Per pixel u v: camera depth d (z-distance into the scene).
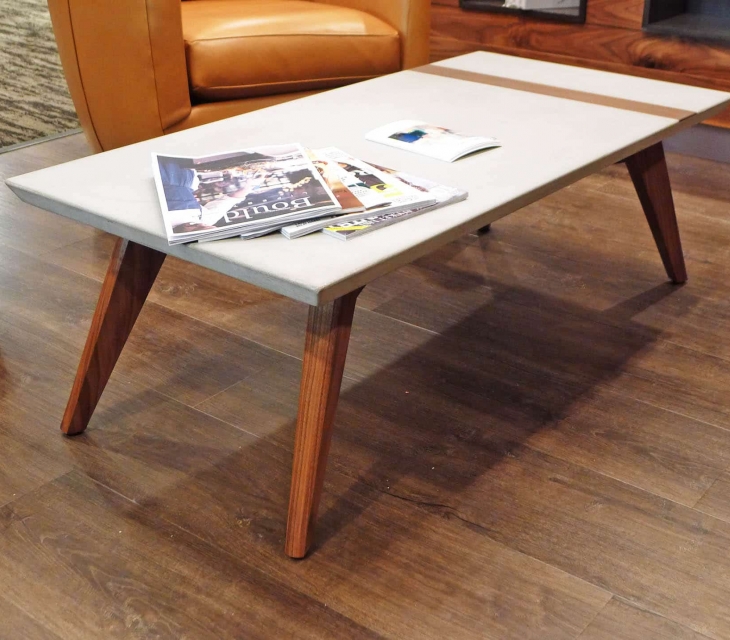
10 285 1.96
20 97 3.17
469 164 1.39
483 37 3.12
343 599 1.15
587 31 2.85
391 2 2.32
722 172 2.56
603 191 2.43
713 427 1.48
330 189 1.23
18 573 1.19
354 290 1.12
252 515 1.30
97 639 1.09
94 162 1.39
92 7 2.00
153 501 1.32
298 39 2.20
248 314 1.84
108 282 1.38
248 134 1.53
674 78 2.72
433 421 1.50
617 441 1.45
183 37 2.09
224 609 1.13
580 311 1.85
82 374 1.42
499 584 1.17
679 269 1.93
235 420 1.51
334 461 1.40
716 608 1.13
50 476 1.38
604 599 1.15
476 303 1.88
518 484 1.35
